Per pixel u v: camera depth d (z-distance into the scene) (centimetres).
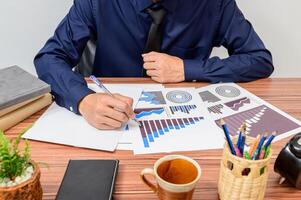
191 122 81
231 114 85
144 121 81
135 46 120
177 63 105
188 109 87
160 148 71
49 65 98
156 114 84
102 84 97
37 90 82
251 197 54
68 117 82
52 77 93
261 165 51
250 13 155
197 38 124
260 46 118
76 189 56
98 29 117
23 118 80
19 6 145
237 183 53
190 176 54
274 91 101
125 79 105
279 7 154
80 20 115
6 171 48
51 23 150
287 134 77
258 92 100
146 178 58
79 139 73
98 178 58
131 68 125
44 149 70
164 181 50
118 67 125
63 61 103
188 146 72
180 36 121
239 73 107
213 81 106
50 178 62
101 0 113
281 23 158
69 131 76
